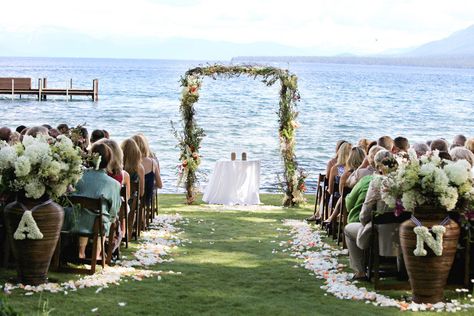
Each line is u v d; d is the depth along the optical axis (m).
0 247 7.74
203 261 8.65
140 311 6.28
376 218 7.16
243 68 14.33
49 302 6.42
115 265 8.12
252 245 9.84
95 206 7.45
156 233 10.49
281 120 14.31
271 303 6.69
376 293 7.11
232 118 37.41
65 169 6.73
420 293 6.64
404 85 98.94
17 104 47.50
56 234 6.88
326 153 24.33
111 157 7.75
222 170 14.30
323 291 7.22
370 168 9.24
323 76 133.62
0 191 6.65
